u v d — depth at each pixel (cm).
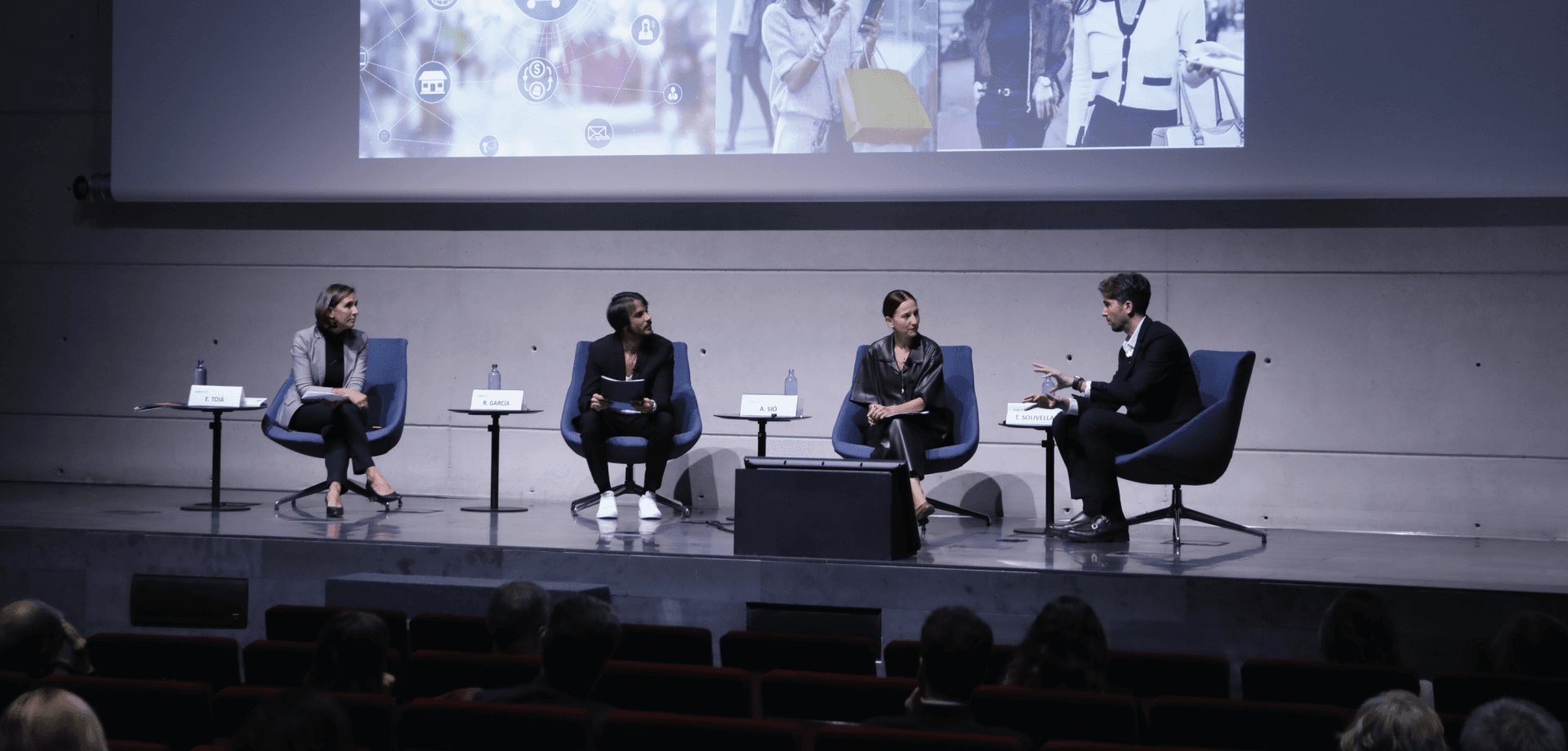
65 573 455
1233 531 554
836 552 412
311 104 645
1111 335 594
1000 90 589
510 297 643
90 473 676
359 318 654
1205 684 255
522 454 640
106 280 675
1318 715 192
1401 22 556
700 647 280
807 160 604
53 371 679
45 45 680
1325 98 563
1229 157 571
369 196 642
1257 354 582
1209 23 572
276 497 618
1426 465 568
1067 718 196
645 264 634
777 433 621
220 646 254
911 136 596
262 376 663
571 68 625
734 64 612
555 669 198
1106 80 580
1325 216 577
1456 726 198
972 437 530
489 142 631
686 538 468
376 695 193
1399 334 571
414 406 648
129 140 655
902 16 597
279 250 662
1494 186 551
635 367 547
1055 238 600
